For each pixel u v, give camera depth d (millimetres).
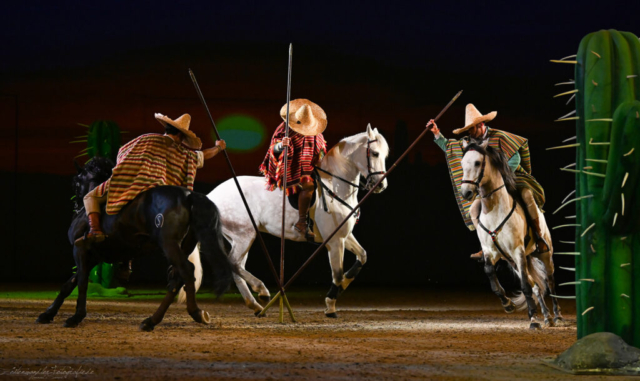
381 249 20703
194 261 8039
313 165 9055
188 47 21141
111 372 4168
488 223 8203
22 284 17328
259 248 20172
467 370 4453
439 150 21281
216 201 9328
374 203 20797
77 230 7066
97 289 14062
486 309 11383
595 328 4684
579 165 4824
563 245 20594
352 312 10422
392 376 4176
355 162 9188
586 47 4773
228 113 20500
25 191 20156
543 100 21359
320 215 9117
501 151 8141
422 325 7984
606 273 4648
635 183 4414
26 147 20234
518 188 8398
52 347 5242
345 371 4312
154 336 6164
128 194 6656
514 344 6016
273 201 9188
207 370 4273
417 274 20719
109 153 14312
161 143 6980
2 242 19906
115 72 20859
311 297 14234
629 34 4727
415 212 20906
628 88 4594
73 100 20469
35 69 20500
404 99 21578
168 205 6418
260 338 6152
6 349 5082
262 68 21359
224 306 11430
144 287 17047
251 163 20453
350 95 21562
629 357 4406
